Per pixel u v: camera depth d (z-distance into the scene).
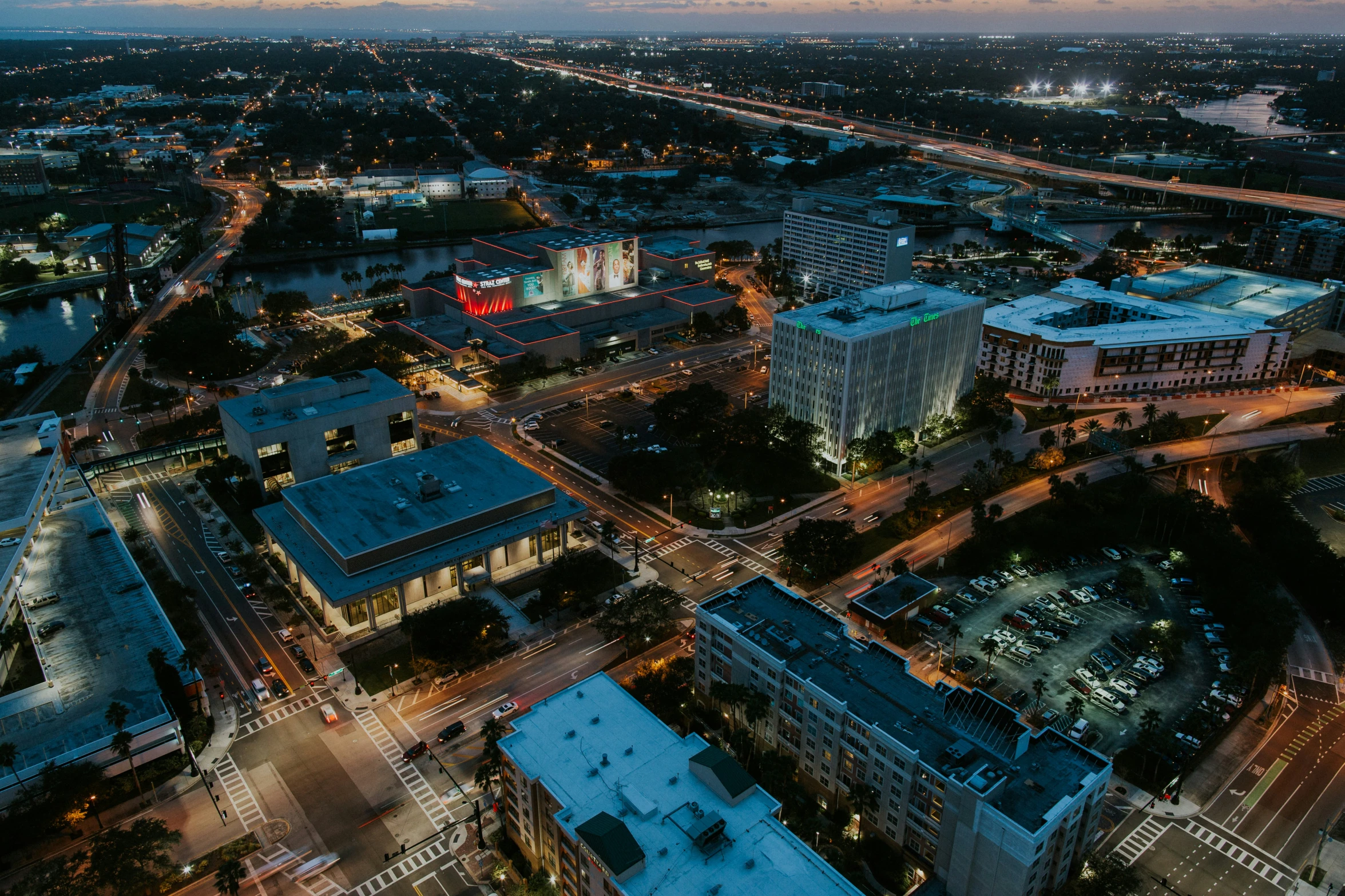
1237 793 167.88
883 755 148.25
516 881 150.00
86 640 194.88
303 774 172.75
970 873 138.12
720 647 180.12
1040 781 138.25
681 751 148.62
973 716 149.75
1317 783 170.25
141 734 166.88
